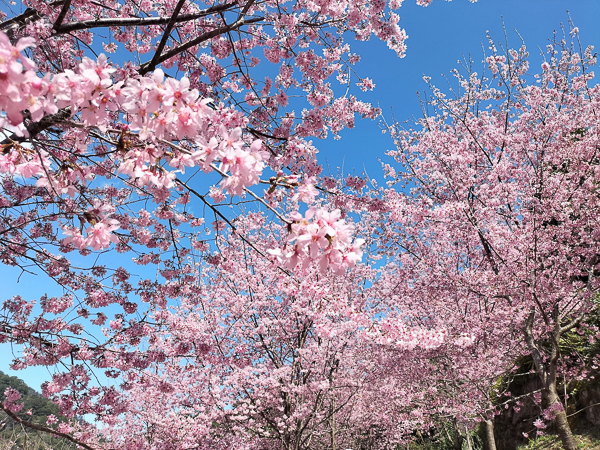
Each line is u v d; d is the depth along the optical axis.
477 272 8.30
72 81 1.60
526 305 7.48
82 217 2.15
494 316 8.04
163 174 2.19
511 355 9.59
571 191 7.75
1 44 1.22
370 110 5.05
